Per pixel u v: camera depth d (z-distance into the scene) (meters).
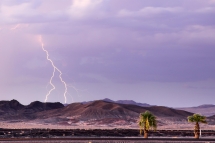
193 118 144.25
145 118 143.00
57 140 130.50
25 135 173.75
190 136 184.50
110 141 125.31
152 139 136.75
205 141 125.81
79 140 130.38
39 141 125.31
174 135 192.25
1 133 181.88
